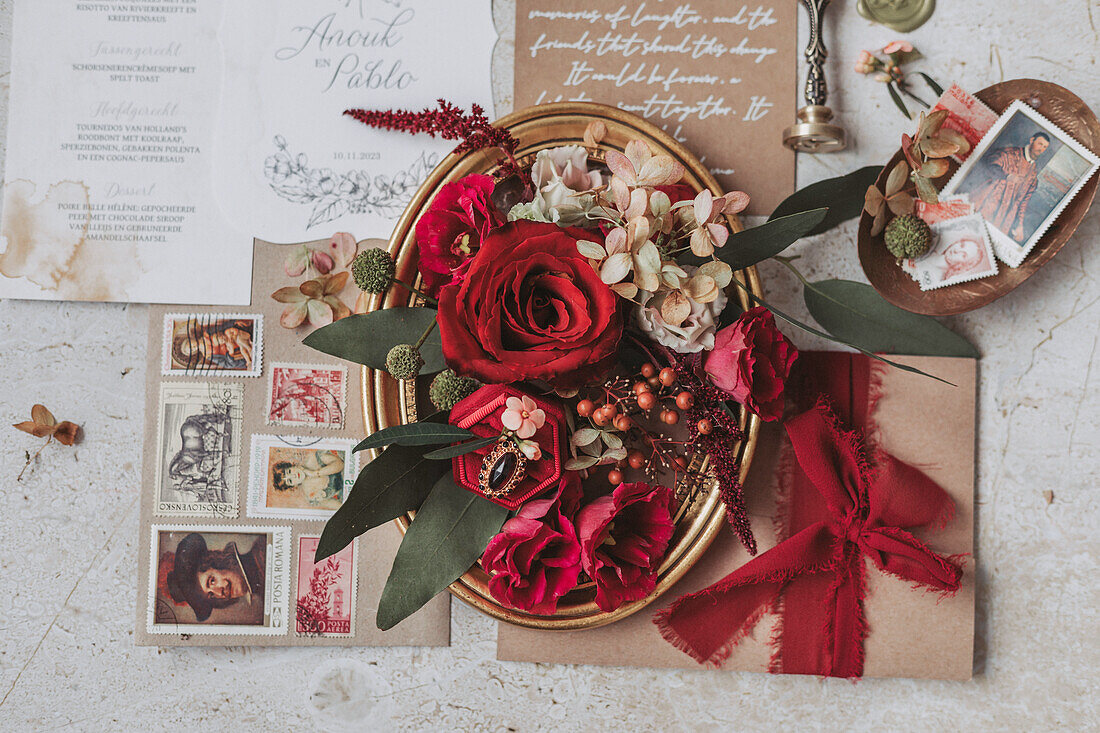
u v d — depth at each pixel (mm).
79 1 783
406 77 784
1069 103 710
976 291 741
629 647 777
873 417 772
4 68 791
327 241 784
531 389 646
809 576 773
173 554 780
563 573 645
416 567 634
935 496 764
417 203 717
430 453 600
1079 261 796
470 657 788
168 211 783
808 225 646
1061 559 791
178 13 782
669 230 608
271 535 783
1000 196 726
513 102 788
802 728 791
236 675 787
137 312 791
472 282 562
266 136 782
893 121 793
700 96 787
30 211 780
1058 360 793
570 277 577
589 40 787
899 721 791
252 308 785
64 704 784
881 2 792
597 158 723
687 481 697
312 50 782
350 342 664
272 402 784
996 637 793
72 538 787
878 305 770
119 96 782
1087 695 785
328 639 780
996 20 792
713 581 773
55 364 791
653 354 664
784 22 786
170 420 782
